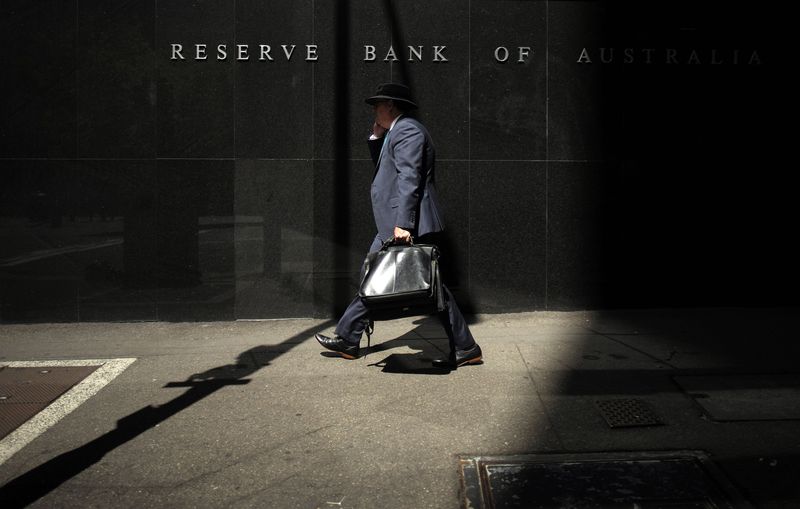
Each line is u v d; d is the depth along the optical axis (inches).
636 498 117.9
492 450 139.0
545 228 272.1
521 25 267.4
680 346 219.0
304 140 262.1
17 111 254.5
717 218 276.4
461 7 264.8
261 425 153.9
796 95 275.0
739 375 186.5
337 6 260.7
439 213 193.9
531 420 154.7
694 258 276.5
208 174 260.1
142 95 257.1
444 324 193.5
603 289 275.1
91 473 130.6
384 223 192.2
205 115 258.8
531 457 135.0
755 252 278.1
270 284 263.9
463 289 270.2
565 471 128.7
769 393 170.9
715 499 117.3
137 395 175.9
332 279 265.1
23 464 135.0
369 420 155.9
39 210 257.8
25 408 166.9
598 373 189.8
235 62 258.7
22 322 260.2
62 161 257.0
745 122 275.3
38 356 216.5
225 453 139.3
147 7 255.4
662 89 273.1
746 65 275.0
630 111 272.5
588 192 273.0
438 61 264.7
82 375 194.2
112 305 261.4
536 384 180.1
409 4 262.8
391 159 190.5
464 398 169.5
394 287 174.2
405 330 244.1
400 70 263.6
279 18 259.3
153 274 261.3
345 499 120.1
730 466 130.0
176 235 260.8
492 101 267.6
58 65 254.4
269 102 260.5
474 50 266.1
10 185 256.2
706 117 274.8
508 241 271.0
